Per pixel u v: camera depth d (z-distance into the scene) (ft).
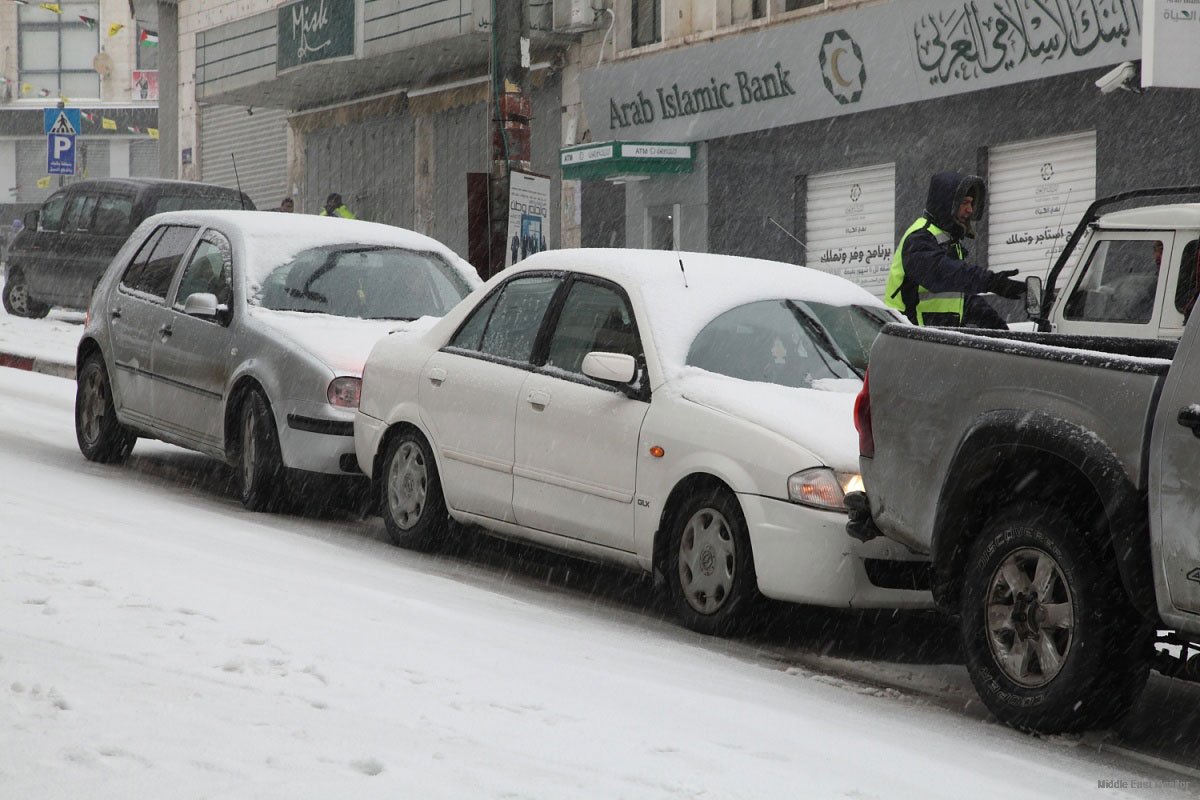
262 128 155.33
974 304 44.24
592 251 36.17
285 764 18.12
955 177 43.78
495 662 24.72
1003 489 25.81
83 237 98.37
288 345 41.83
